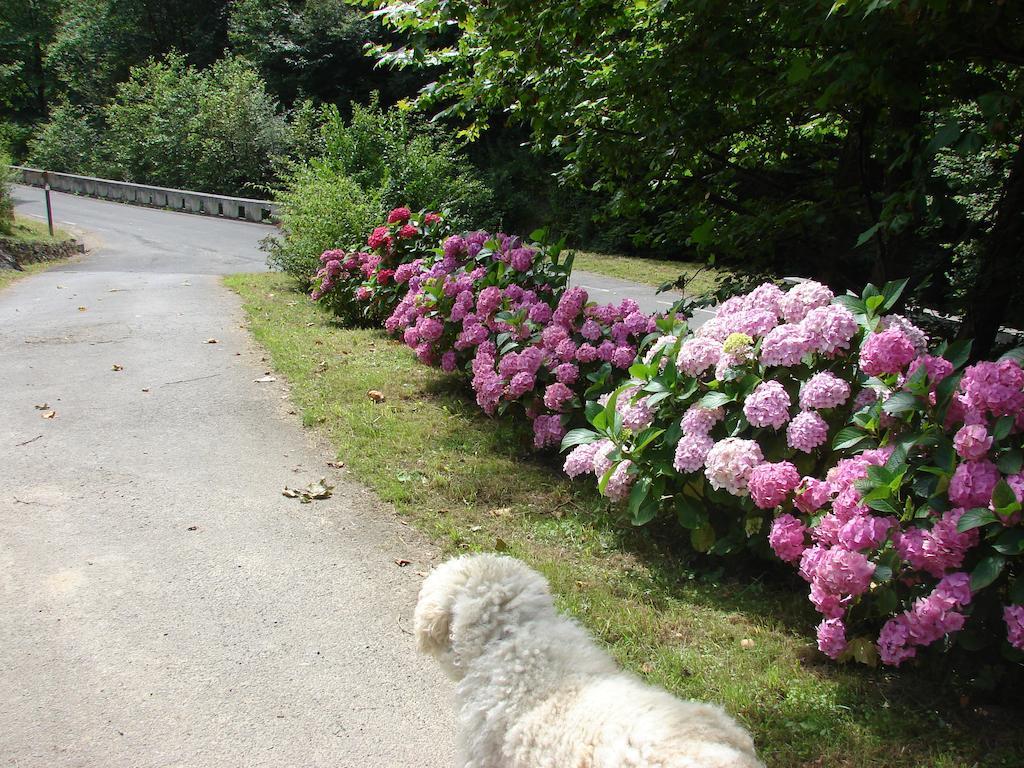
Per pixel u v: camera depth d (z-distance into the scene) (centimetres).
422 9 655
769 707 336
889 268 581
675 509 465
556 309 682
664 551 477
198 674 372
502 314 684
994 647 339
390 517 530
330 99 3756
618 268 2080
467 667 254
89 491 562
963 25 434
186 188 3566
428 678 372
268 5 4012
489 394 631
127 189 3447
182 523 518
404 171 2312
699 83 576
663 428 449
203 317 1151
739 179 701
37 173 3931
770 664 366
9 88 5606
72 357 907
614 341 623
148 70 4166
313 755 324
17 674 368
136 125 3869
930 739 313
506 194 2955
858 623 371
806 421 386
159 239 2364
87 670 372
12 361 886
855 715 328
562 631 257
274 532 509
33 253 1875
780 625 396
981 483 311
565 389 591
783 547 371
